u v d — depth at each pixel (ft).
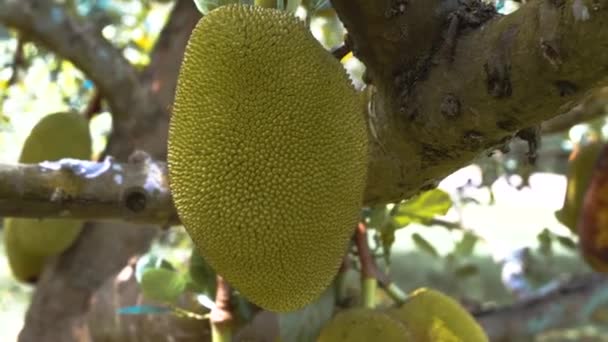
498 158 9.16
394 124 4.07
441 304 5.03
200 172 3.60
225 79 3.59
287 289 3.71
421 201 5.66
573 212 8.73
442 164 4.18
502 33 3.52
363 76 4.31
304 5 4.57
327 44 10.84
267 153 3.57
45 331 8.00
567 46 3.23
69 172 4.44
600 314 11.19
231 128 3.57
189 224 3.69
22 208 4.38
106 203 4.51
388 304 5.96
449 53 3.70
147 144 8.16
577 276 10.89
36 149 7.18
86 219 4.59
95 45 8.20
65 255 8.20
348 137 3.67
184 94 3.68
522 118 3.63
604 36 3.12
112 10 12.00
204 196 3.60
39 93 11.64
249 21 3.65
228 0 4.05
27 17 8.05
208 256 3.74
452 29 3.69
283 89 3.59
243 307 5.08
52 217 4.48
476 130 3.80
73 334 7.86
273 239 3.59
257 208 3.57
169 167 3.72
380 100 4.12
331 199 3.63
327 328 4.89
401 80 3.90
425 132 3.96
